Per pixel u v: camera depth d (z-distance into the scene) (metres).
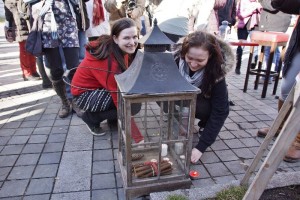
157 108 1.68
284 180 1.69
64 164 2.18
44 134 2.68
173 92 1.43
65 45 2.82
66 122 2.96
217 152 2.39
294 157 2.20
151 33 1.43
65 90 3.06
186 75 2.04
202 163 2.22
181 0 3.52
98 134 2.64
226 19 4.45
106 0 3.81
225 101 2.02
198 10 3.62
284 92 2.28
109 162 2.22
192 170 2.11
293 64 2.16
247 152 2.41
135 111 1.55
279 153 1.22
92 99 2.40
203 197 1.59
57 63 2.87
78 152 2.36
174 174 1.78
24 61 4.43
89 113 2.53
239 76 5.17
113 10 3.82
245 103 3.69
